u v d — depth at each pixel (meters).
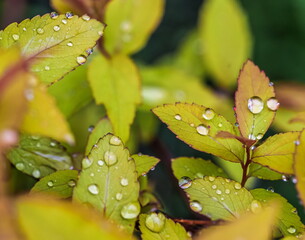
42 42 0.32
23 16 0.43
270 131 0.44
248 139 0.32
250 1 0.51
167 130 0.45
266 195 0.33
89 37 0.32
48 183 0.33
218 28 0.45
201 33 0.45
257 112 0.33
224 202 0.33
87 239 0.28
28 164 0.34
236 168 0.39
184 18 0.53
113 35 0.39
